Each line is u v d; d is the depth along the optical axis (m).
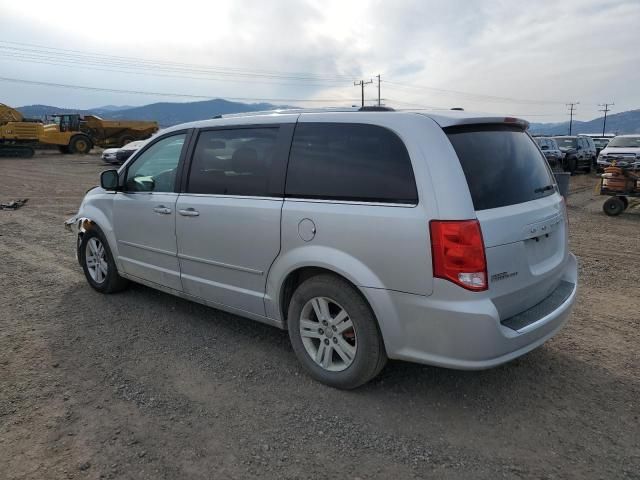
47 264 6.66
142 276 4.86
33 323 4.62
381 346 3.24
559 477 2.63
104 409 3.23
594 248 8.14
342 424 3.08
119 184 4.96
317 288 3.40
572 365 3.84
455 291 2.86
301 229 3.40
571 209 13.22
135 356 3.97
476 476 2.64
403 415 3.18
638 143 21.08
